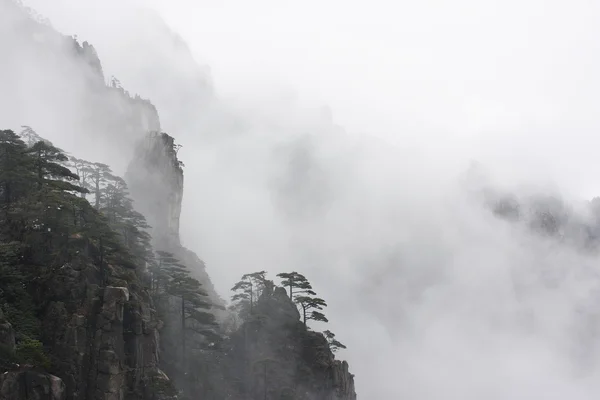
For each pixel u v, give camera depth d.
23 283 61.66
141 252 91.06
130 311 66.00
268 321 98.69
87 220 72.12
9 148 72.88
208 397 80.31
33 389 52.00
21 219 66.00
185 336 85.69
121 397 60.53
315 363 97.75
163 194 134.75
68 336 59.22
